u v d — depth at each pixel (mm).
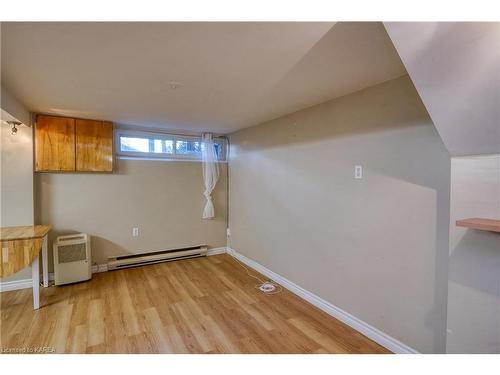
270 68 1761
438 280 1664
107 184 3557
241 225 4078
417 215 1772
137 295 2857
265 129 3443
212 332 2182
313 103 2580
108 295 2848
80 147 3270
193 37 1369
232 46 1464
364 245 2146
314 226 2664
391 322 1952
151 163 3857
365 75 1858
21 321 2309
